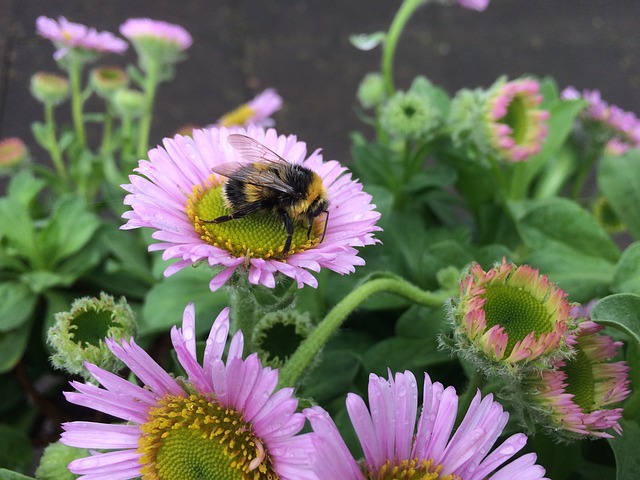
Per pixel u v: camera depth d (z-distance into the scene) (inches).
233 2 15.8
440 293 4.7
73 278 6.0
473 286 3.5
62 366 3.8
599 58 14.7
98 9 15.1
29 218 6.1
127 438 3.2
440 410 3.0
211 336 3.1
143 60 7.3
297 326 4.1
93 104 13.0
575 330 3.4
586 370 3.6
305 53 14.7
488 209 6.0
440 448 3.0
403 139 6.0
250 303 3.7
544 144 6.0
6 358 5.6
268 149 3.9
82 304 3.9
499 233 6.0
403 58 14.6
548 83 6.5
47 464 3.9
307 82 14.0
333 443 2.8
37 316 6.2
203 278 5.3
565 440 3.5
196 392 3.2
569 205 5.1
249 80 14.0
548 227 5.1
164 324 5.1
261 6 15.7
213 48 14.6
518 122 5.5
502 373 3.3
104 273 6.4
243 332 3.8
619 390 3.5
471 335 3.4
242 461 3.1
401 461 3.0
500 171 5.8
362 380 4.6
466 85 14.0
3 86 13.2
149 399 3.2
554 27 15.5
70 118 12.6
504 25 15.5
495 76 14.2
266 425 3.0
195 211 3.6
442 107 6.7
